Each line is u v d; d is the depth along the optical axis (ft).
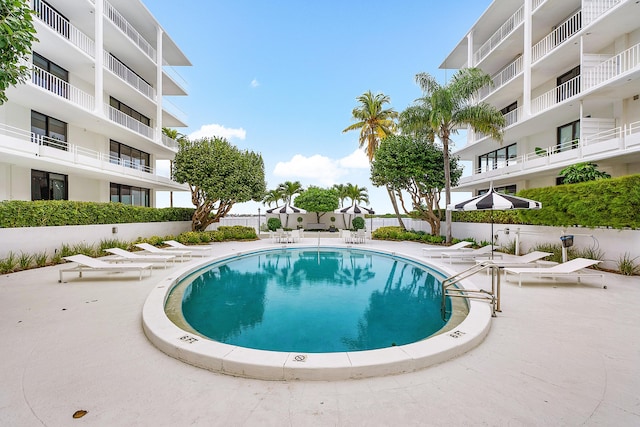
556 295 20.43
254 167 69.62
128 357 11.39
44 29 39.42
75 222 36.86
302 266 37.93
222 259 40.22
